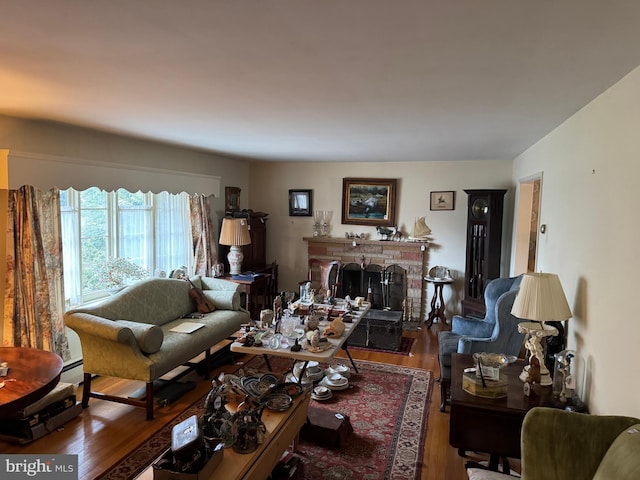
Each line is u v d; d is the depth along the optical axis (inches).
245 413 78.4
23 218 127.0
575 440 63.3
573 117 108.7
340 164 244.7
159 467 65.5
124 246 181.2
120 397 126.2
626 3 48.2
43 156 128.3
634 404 68.7
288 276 260.5
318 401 135.3
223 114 115.3
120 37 60.5
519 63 70.4
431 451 109.0
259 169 259.8
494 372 90.9
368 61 70.3
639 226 68.4
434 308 221.1
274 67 73.9
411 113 110.9
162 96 95.7
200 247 213.0
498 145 166.2
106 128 139.6
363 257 241.6
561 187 119.3
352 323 142.9
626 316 72.5
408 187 233.9
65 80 83.1
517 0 47.9
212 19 54.1
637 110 70.6
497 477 70.6
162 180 180.4
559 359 89.6
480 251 206.7
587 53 65.2
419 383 150.7
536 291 95.1
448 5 49.4
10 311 127.2
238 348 120.8
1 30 58.1
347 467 101.5
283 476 94.0
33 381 89.7
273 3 49.1
